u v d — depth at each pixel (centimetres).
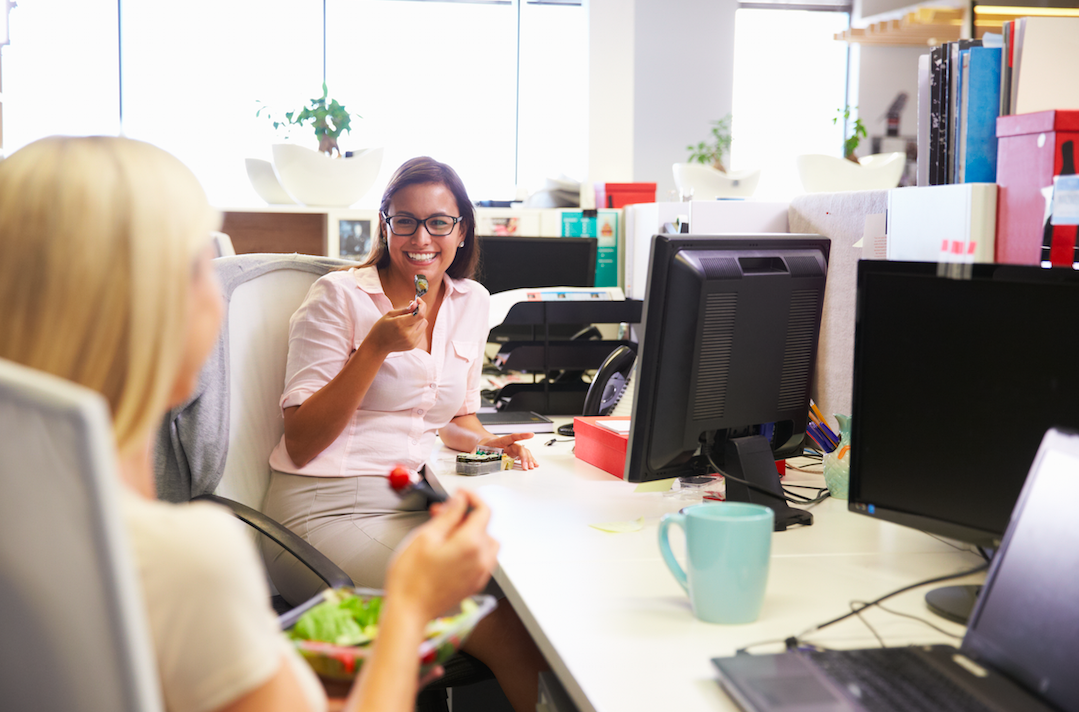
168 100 507
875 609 94
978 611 81
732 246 129
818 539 118
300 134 384
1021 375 94
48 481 45
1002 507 96
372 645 73
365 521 158
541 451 176
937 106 142
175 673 53
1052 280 91
